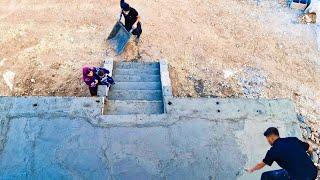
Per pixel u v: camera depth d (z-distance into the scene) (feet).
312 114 31.27
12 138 22.85
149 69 33.27
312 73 34.86
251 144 23.70
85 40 36.17
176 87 32.58
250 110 25.40
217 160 22.85
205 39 37.09
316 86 33.86
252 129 24.43
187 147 23.30
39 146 22.65
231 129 24.36
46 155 22.30
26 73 32.81
